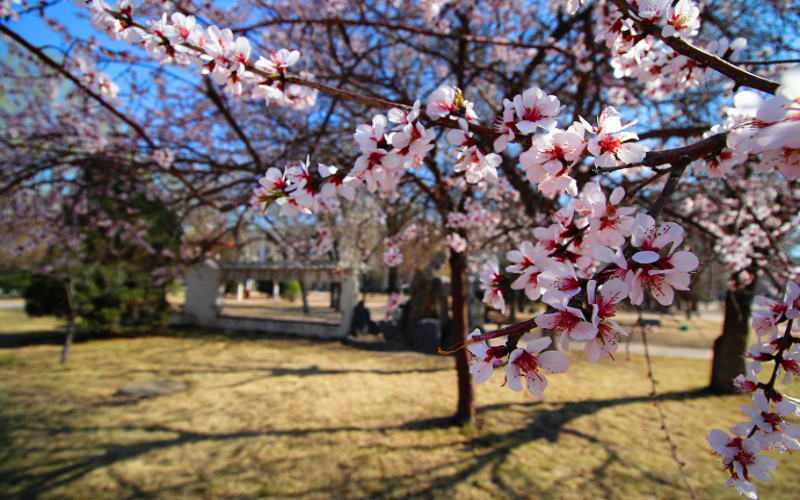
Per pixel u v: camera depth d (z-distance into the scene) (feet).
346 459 11.84
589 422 14.70
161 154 9.44
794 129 1.67
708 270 10.73
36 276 25.38
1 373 19.75
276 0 13.05
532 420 14.84
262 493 10.11
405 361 24.29
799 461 11.87
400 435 13.47
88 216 14.96
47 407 15.37
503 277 3.44
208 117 14.56
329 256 31.83
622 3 3.26
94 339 29.27
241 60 3.79
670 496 10.14
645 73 5.02
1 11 6.29
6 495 9.82
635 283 2.23
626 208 2.79
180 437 13.14
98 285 28.22
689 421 14.89
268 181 3.71
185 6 9.83
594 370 22.12
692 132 7.57
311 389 18.31
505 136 3.05
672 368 23.04
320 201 7.42
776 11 9.91
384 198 12.82
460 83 11.93
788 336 3.02
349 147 15.30
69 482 10.41
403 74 14.48
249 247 38.19
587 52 8.85
